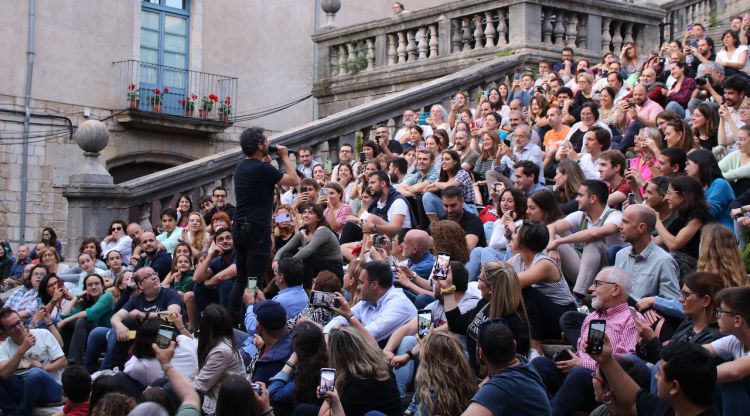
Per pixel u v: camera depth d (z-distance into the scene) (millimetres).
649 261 7918
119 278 11180
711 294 6547
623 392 5984
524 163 10656
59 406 9750
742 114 10281
